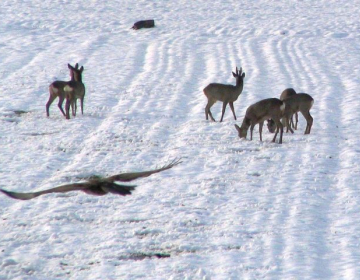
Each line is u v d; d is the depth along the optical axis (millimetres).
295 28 87938
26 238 27031
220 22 93000
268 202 30719
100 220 29000
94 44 77938
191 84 58281
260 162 36750
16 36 83188
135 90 55562
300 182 33469
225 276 22953
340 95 53844
